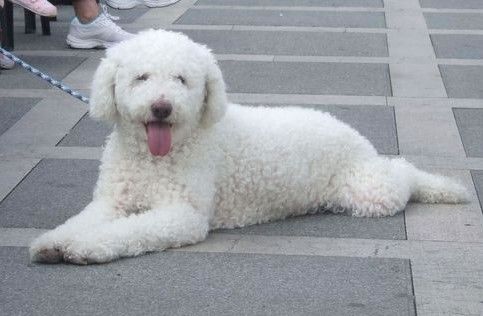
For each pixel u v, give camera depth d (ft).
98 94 17.35
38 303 15.51
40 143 24.40
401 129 25.72
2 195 20.71
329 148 19.29
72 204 20.25
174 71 16.72
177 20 39.09
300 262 17.22
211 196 17.88
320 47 34.94
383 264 17.21
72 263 16.74
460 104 28.09
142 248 17.03
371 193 19.27
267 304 15.56
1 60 31.04
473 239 18.37
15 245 17.99
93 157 23.36
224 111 17.54
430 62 32.99
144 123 16.97
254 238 18.26
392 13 40.91
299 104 27.91
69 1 34.63
